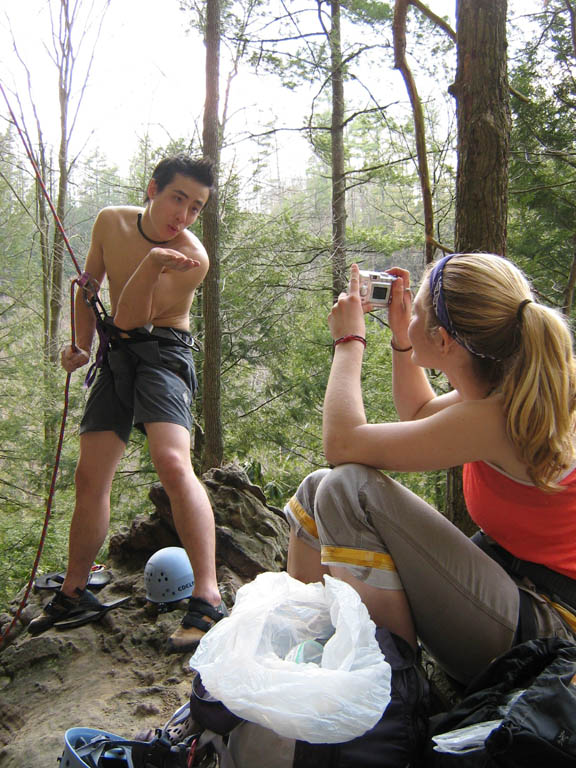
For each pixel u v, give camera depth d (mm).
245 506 3182
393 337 1982
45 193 2490
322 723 1176
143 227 2449
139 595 2635
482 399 1497
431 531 1474
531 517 1451
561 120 9484
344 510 1496
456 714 1319
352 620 1302
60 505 12742
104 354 2422
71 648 2361
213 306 10031
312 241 14289
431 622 1506
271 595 1427
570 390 1386
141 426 2393
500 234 3438
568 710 1098
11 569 11016
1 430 13031
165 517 3012
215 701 1324
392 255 16391
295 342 14195
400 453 1473
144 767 1430
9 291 14359
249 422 13812
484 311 1452
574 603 1458
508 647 1454
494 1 3373
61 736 1899
